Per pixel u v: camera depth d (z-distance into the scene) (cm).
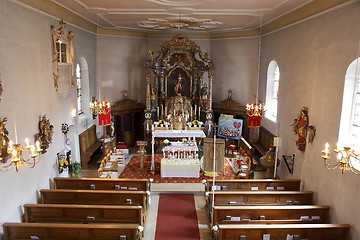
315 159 1059
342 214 874
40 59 1070
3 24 827
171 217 1082
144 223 1031
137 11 1310
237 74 1994
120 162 1541
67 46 1337
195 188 1327
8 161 849
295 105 1257
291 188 1169
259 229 815
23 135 944
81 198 1047
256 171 1571
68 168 1389
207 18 1467
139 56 2061
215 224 928
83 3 1165
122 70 1986
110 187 1150
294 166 1254
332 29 955
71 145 1492
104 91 1916
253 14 1321
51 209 941
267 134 1656
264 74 1742
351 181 834
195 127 1831
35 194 1029
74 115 1471
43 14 1092
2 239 816
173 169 1421
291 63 1312
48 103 1145
